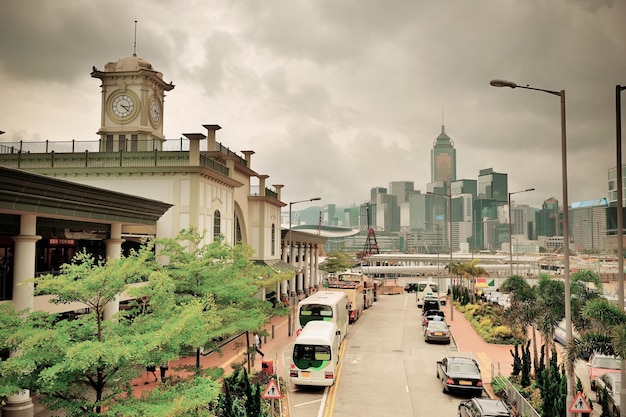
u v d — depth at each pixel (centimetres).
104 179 3453
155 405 1181
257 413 1720
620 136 1859
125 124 4025
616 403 1994
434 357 3219
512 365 2677
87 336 1294
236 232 4912
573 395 1802
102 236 2617
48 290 1242
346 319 4047
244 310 2420
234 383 2025
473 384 2256
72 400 1212
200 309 1427
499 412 1633
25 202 1869
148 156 3466
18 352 1578
